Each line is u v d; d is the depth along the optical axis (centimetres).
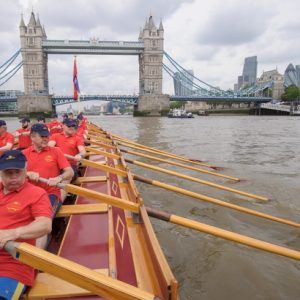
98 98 12119
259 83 16775
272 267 585
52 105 11481
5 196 344
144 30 13275
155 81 13400
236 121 7231
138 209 493
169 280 295
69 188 502
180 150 2188
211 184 977
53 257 288
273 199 986
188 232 731
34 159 553
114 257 402
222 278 552
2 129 895
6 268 316
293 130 4228
